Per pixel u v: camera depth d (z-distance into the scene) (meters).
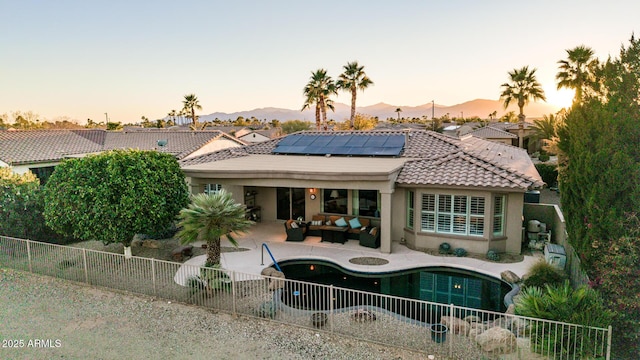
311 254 16.28
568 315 8.73
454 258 15.56
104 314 11.16
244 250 16.89
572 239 10.23
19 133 31.47
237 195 20.77
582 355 8.25
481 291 13.47
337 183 16.58
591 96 9.73
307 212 20.77
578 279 11.09
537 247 16.25
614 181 8.62
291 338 9.77
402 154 20.64
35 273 14.19
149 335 10.02
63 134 34.22
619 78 8.98
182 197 16.33
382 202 16.09
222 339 9.79
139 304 11.74
